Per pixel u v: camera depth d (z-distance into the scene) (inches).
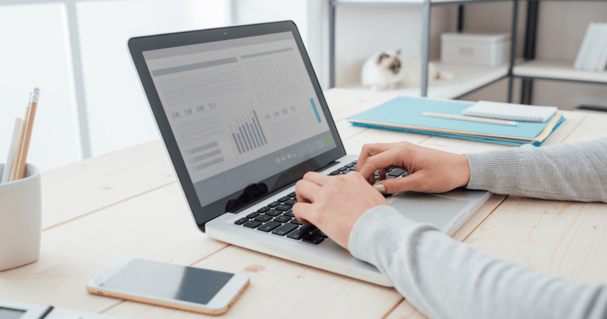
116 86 73.2
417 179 23.4
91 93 70.0
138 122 77.3
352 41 92.7
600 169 24.4
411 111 41.9
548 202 24.5
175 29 80.5
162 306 16.1
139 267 18.2
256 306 16.0
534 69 103.0
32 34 60.7
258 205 23.5
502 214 23.0
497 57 109.8
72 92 65.4
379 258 16.6
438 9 118.3
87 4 66.9
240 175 24.0
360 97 51.3
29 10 59.9
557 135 35.5
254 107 26.4
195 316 15.6
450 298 14.6
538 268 18.0
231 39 26.8
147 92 21.4
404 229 16.9
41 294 16.8
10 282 17.6
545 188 24.2
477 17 124.5
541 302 13.5
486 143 34.3
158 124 21.2
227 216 22.1
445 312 14.6
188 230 22.0
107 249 20.2
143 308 16.0
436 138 35.9
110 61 71.6
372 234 17.2
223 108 24.6
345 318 15.3
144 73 21.6
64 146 66.9
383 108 43.3
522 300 13.7
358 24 93.3
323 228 18.8
